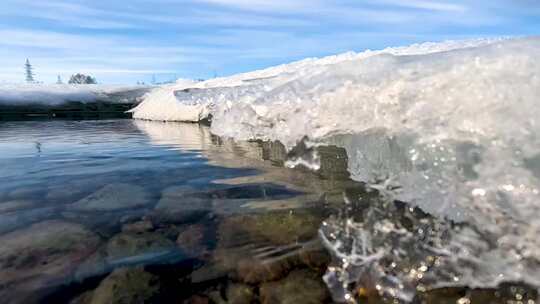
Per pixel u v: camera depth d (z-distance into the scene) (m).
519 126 1.43
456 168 1.58
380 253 1.52
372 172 2.08
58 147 4.93
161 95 11.02
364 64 2.28
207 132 6.41
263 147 3.96
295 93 2.72
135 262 1.60
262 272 1.49
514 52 1.58
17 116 11.41
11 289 1.41
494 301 1.23
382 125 1.99
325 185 2.42
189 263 1.59
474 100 1.58
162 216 2.14
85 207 2.34
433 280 1.35
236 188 2.61
